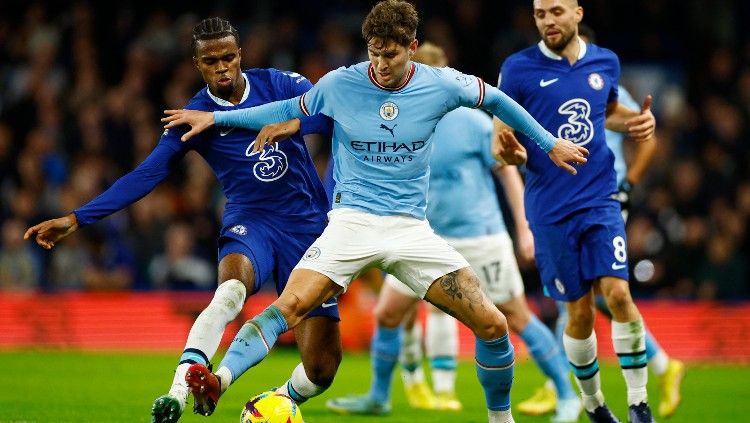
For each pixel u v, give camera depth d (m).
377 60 19.97
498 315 20.72
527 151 25.36
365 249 20.56
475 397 34.12
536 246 25.77
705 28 70.81
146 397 30.88
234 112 21.36
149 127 58.06
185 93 60.03
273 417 19.89
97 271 50.22
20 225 51.25
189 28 63.34
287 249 22.58
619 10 70.44
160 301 49.69
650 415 24.17
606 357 48.44
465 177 29.64
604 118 25.34
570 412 28.31
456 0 66.50
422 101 20.53
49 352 46.50
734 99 63.66
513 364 21.27
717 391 36.78
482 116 30.41
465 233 29.64
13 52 63.50
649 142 29.67
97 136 56.59
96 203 21.11
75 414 26.78
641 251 53.03
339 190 21.16
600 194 24.86
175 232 50.94
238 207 22.69
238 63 22.33
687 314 51.25
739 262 52.53
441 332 31.56
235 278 21.28
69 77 61.16
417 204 21.03
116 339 48.59
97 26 63.09
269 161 22.38
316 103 20.83
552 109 25.16
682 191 55.62
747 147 60.78
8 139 57.12
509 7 67.88
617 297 24.08
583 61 25.36
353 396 31.14
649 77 69.44
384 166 20.70
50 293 49.19
